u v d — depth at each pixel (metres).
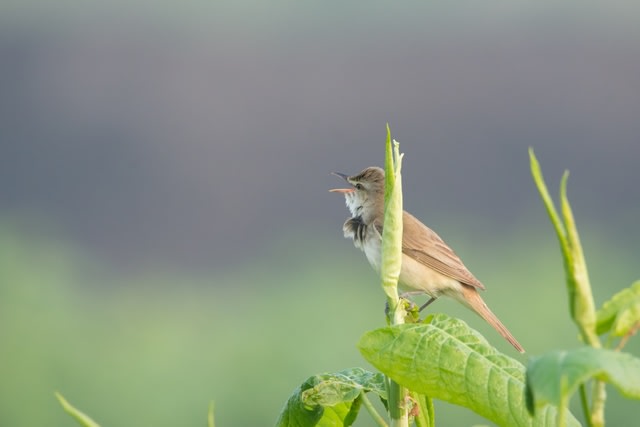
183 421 25.17
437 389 7.48
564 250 7.30
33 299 31.72
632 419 15.97
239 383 25.06
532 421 7.45
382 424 7.55
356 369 7.61
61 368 26.59
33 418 25.67
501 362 7.47
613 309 7.32
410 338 7.49
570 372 7.26
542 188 7.30
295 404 7.59
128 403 25.75
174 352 26.91
